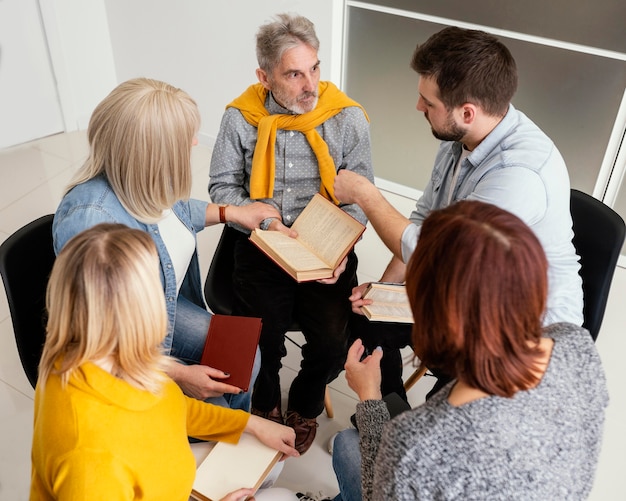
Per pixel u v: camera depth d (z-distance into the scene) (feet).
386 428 3.19
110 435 3.54
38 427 3.59
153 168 4.74
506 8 8.14
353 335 6.40
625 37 7.60
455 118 5.16
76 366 3.48
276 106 6.41
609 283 5.73
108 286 3.34
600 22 7.66
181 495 4.17
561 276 5.36
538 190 4.99
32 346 5.32
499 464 2.98
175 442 4.03
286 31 5.86
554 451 3.09
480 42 4.89
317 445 6.89
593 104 8.23
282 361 7.86
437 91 5.06
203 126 11.55
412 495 3.09
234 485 4.60
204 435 4.87
